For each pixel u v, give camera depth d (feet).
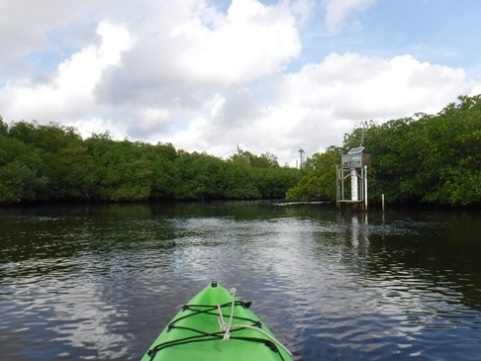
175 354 21.81
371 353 27.14
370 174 181.98
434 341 28.96
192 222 120.06
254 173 391.04
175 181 323.98
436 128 155.12
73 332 31.17
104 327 32.17
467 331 30.73
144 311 36.06
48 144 268.21
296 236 84.53
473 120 142.92
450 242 71.00
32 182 209.67
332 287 43.21
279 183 394.52
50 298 40.16
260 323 25.66
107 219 131.03
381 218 119.75
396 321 32.91
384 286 43.32
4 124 259.80
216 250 67.92
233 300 26.45
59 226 107.96
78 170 252.83
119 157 292.20
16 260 59.93
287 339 29.40
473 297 39.17
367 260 57.21
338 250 65.92
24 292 42.37
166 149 360.89
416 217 119.85
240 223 115.96
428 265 53.16
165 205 241.55
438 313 34.73
